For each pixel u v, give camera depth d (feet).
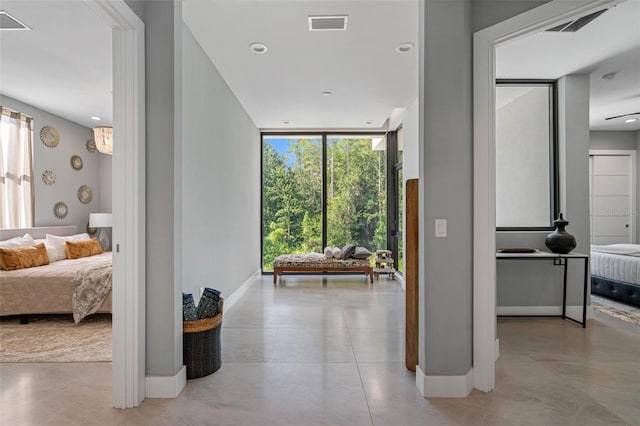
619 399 7.36
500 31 7.48
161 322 7.48
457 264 7.56
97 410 6.97
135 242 7.14
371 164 22.56
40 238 17.25
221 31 10.17
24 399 7.41
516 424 6.48
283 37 10.51
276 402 7.22
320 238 22.70
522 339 10.91
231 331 11.62
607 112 17.98
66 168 19.65
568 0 6.67
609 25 9.80
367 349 10.04
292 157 22.85
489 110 7.67
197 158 10.99
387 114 18.70
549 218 14.12
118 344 7.06
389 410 6.93
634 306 15.14
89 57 12.17
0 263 13.10
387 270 20.68
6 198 16.01
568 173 13.42
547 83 13.87
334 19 9.55
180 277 7.85
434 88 7.57
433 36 7.54
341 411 6.89
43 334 11.51
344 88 14.79
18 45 11.27
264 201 22.86
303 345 10.36
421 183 7.77
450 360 7.52
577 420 6.61
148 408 7.02
